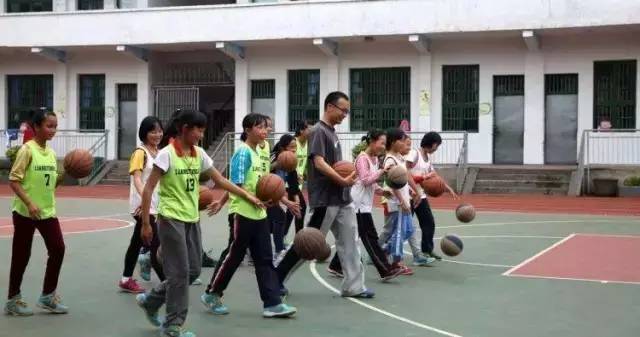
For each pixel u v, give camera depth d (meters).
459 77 25.47
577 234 13.79
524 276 9.42
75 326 6.83
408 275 9.52
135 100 29.27
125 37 27.55
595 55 23.91
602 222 15.92
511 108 25.05
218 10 26.56
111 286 8.77
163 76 29.62
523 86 24.84
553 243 12.53
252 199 6.93
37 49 28.45
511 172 23.72
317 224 7.74
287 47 27.17
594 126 24.06
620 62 23.77
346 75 26.59
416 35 24.45
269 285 7.12
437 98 25.56
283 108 27.28
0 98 30.23
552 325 6.85
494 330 6.66
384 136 8.82
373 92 26.36
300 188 11.59
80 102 29.72
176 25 27.02
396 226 9.44
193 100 28.58
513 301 7.91
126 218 16.80
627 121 23.72
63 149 29.42
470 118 25.38
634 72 23.61
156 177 6.20
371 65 26.28
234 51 27.09
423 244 10.38
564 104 24.47
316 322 6.96
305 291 8.48
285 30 25.83
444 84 25.59
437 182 10.31
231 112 30.34
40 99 30.06
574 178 22.64
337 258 9.37
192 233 6.38
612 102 23.88
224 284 7.23
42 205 7.06
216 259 10.66
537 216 17.25
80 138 29.33
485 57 25.08
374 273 9.70
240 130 27.67
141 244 8.25
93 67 29.42
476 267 10.14
